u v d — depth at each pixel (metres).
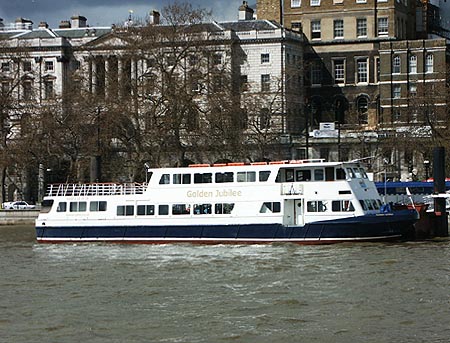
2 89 168.75
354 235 96.81
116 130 155.12
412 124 168.62
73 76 172.62
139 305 66.50
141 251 96.06
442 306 64.19
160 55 166.62
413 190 140.50
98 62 185.00
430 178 156.12
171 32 168.75
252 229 98.75
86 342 56.88
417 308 63.72
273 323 60.31
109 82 161.50
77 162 155.38
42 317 63.19
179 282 75.56
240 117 160.50
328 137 180.75
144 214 102.31
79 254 95.06
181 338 57.22
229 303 66.50
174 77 162.38
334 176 97.44
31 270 83.69
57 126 157.50
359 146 178.50
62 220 105.12
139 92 159.50
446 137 158.12
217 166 100.38
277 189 98.31
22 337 58.22
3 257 93.69
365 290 70.19
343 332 57.84
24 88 176.75
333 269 80.00
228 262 86.06
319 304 65.56
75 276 79.69
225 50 184.88
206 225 100.06
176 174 101.69
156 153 153.12
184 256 91.25
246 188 99.25
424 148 160.38
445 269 78.69
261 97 176.88
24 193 180.00
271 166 98.81
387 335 57.00
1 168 157.12
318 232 97.06
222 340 56.62
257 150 166.25
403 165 168.38
